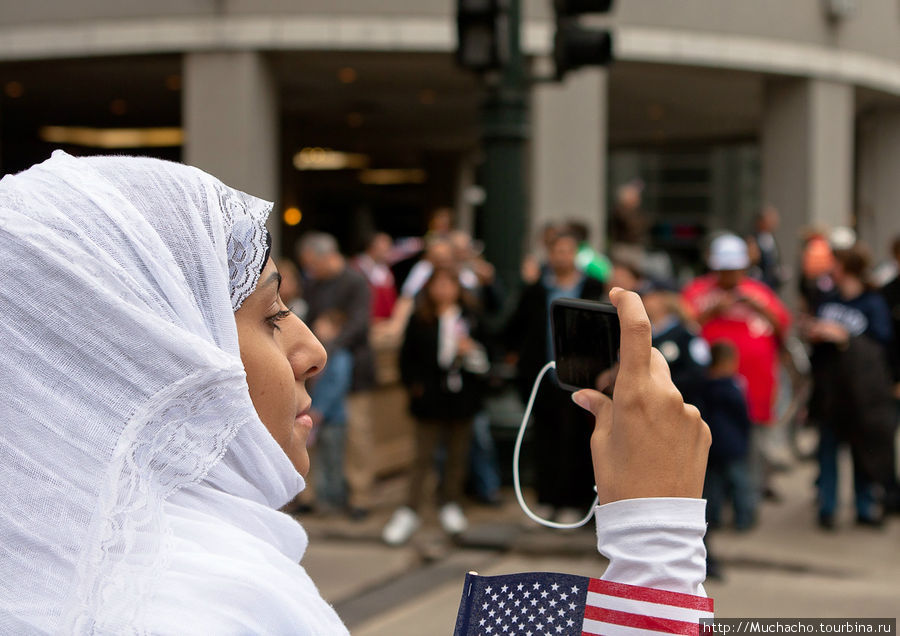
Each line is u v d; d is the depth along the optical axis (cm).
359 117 2039
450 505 679
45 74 1506
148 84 1609
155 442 102
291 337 131
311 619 108
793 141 1559
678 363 632
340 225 2827
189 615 97
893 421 735
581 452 687
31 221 103
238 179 1297
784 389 958
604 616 112
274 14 1284
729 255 778
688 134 2412
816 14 1529
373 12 1284
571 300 134
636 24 1362
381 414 865
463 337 682
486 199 740
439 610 538
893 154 1970
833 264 761
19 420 99
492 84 733
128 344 101
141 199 111
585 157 1359
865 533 722
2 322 101
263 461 114
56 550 97
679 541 111
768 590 582
